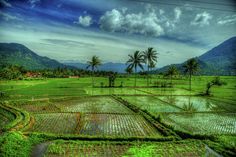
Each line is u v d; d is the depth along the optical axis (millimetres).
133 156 12844
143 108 29656
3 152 12508
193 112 26969
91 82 79500
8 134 15523
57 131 17922
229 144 14820
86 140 15734
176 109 29328
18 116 22250
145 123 21203
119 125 20281
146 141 15695
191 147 14477
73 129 18531
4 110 25812
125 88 61781
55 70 118812
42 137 15727
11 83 66250
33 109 27750
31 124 19641
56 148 13703
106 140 15734
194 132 18312
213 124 21328
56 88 54594
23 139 14938
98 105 32062
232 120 23281
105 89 57688
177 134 17281
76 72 119812
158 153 13406
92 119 22422
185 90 58812
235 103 36406
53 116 23531
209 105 33875
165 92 52688
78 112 25688
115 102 35250
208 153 13602
